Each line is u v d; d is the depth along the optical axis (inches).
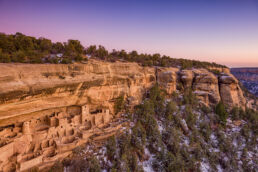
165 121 1596.9
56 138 1031.0
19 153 873.5
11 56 1056.8
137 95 1840.6
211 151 1405.0
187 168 1165.7
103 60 1779.0
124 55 2401.6
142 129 1331.2
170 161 1119.0
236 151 1448.1
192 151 1333.7
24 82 880.3
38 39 1802.4
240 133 1729.8
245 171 1321.4
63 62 1187.3
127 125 1438.2
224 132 1742.1
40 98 1005.8
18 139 889.5
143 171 1042.1
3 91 795.4
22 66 896.3
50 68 1024.9
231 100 2410.2
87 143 1130.0
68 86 1112.8
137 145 1199.6
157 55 3201.3
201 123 1669.5
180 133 1483.8
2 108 851.4
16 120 1001.5
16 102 890.7
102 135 1203.2
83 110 1242.0
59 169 893.2
